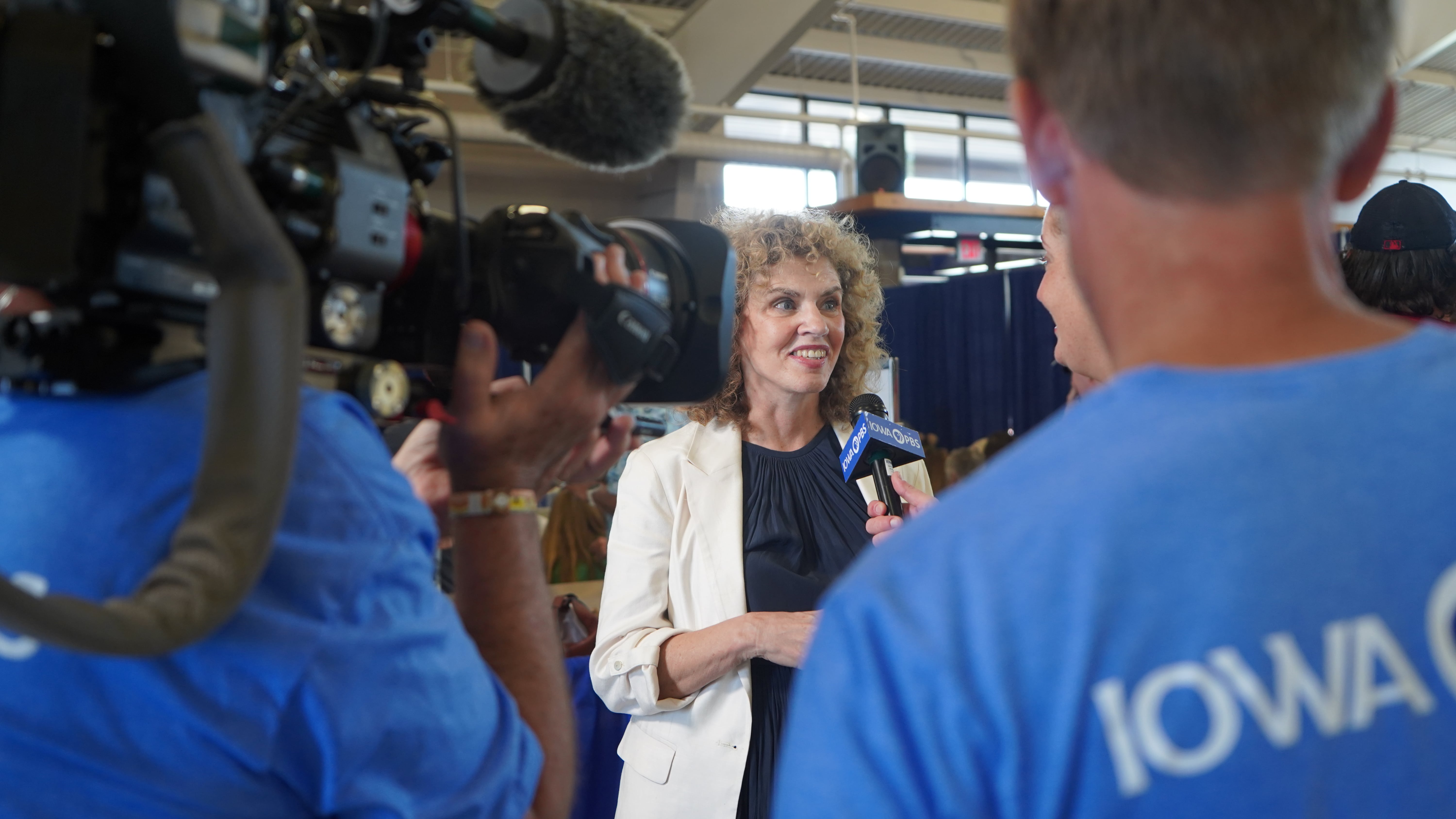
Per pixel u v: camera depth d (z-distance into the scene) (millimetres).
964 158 9883
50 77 478
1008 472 490
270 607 549
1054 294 1336
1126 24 469
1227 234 479
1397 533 438
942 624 444
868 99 9227
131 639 458
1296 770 415
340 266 635
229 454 503
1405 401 460
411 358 753
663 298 833
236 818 546
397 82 770
